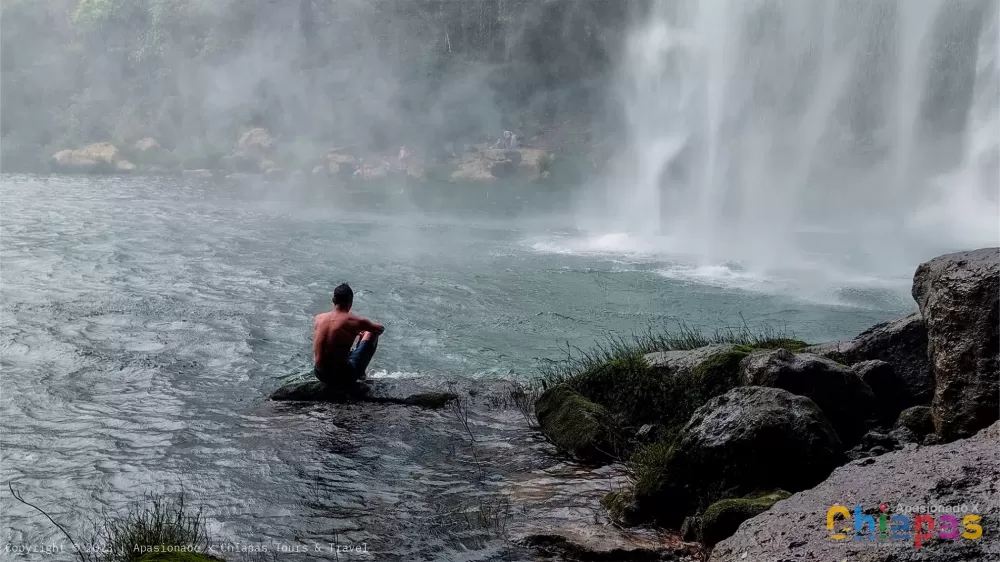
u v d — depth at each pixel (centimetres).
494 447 697
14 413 760
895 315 1243
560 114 4122
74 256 1584
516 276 1507
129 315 1149
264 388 859
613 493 578
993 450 427
